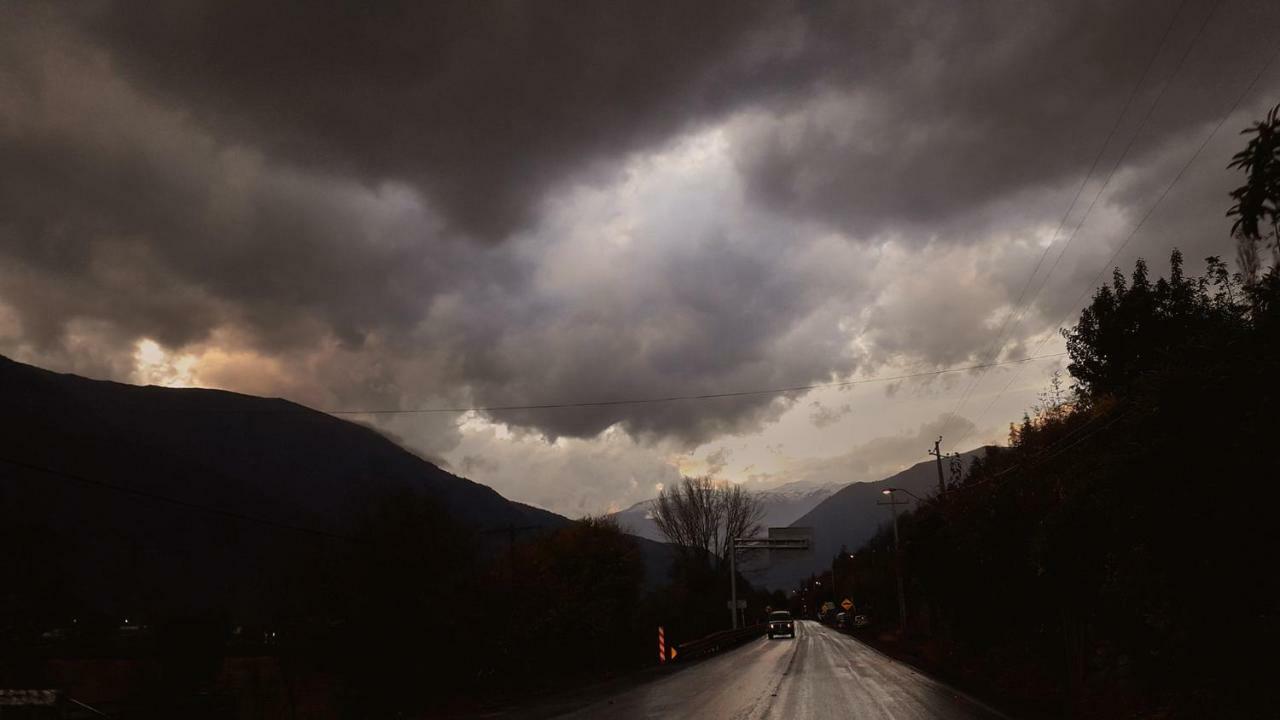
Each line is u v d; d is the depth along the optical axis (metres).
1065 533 18.80
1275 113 6.21
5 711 16.94
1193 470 11.30
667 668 40.59
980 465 28.41
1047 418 25.05
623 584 43.22
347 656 22.39
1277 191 6.29
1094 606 19.16
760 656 46.47
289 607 22.02
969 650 34.50
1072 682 20.17
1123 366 24.38
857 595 119.12
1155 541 12.43
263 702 21.50
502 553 32.47
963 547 28.59
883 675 30.42
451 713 22.89
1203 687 12.73
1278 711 11.22
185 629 20.94
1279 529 10.85
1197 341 11.52
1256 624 11.59
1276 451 10.23
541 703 24.94
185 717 19.44
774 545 74.56
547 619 32.41
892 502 62.28
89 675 20.66
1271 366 9.84
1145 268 25.33
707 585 77.12
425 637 24.19
